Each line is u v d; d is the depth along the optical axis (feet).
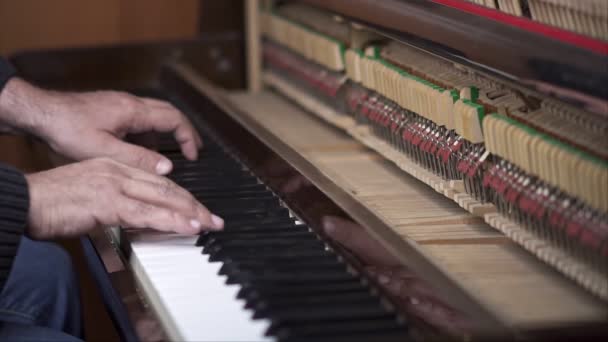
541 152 3.22
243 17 7.76
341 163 4.92
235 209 4.18
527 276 3.40
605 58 2.84
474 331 2.83
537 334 2.85
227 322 3.04
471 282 3.33
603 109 2.80
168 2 8.34
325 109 5.77
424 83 4.12
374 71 4.63
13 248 3.76
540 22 3.37
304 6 6.45
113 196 3.92
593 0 3.20
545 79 3.05
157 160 4.85
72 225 3.90
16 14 8.11
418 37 3.93
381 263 3.30
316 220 3.87
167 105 5.53
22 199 3.78
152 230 4.01
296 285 3.25
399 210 4.12
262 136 4.82
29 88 5.43
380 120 4.76
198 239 3.83
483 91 3.75
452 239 3.77
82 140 5.21
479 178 3.83
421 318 2.95
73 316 5.55
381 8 4.33
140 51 7.32
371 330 2.88
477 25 3.52
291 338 2.83
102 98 5.41
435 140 4.18
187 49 7.42
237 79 7.57
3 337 4.14
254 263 3.48
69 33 8.23
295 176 4.21
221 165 4.96
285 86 6.61
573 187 3.10
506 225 3.60
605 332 2.89
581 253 3.22
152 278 3.45
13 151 8.18
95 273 4.35
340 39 5.41
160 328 3.11
